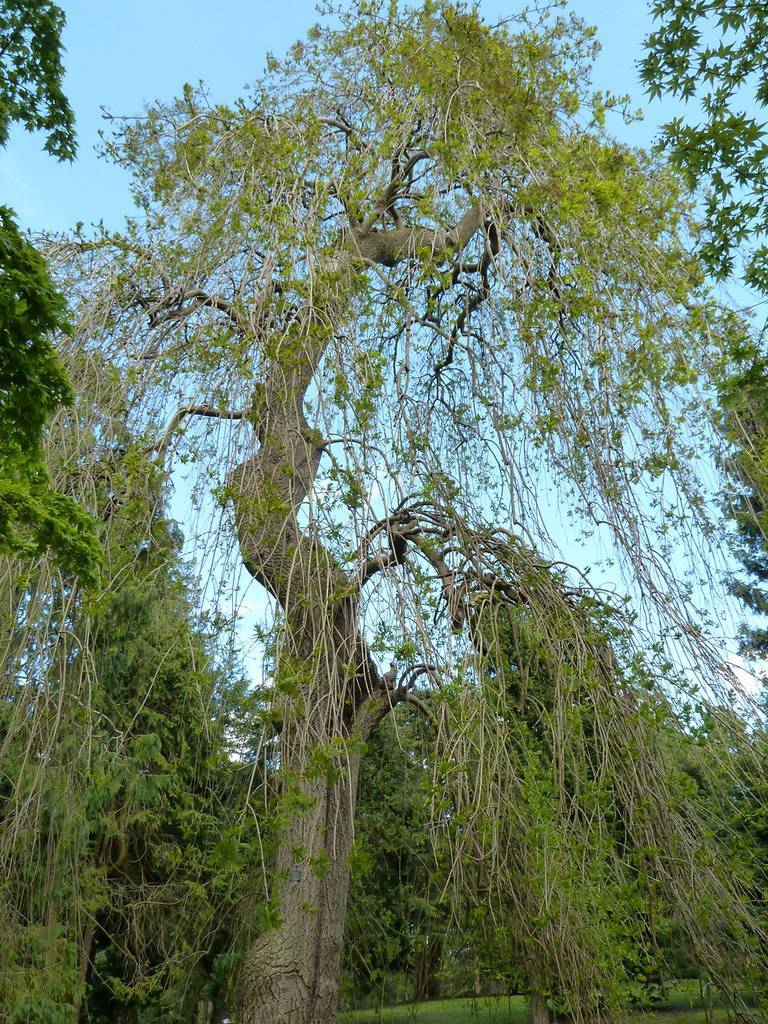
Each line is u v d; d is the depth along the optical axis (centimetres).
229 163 490
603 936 356
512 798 374
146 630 723
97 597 399
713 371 403
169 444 431
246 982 449
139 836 1001
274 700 331
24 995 617
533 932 387
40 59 502
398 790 608
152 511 423
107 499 439
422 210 436
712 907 362
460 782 355
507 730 377
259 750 330
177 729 846
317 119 513
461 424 529
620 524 379
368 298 438
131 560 414
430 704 428
